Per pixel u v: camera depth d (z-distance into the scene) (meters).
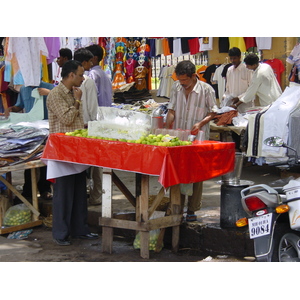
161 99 12.52
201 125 5.16
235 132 8.14
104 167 4.70
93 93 5.98
